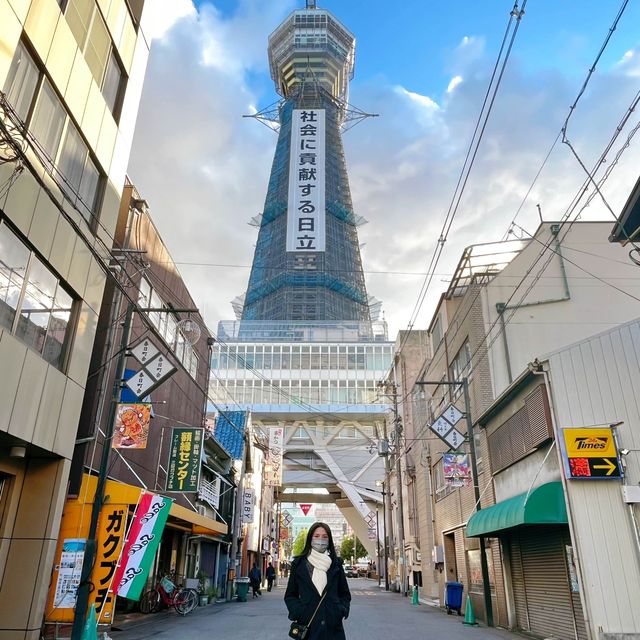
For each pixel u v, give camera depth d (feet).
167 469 54.60
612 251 56.54
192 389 70.54
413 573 95.96
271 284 317.22
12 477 34.32
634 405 33.99
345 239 339.36
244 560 111.55
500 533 43.75
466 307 61.31
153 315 55.77
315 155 254.06
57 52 35.42
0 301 29.71
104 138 42.52
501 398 44.65
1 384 29.14
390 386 126.62
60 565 35.22
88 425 41.60
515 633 40.86
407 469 102.73
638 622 29.71
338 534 459.73
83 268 39.01
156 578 57.72
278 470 163.53
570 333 54.39
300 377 208.64
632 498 31.40
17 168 26.53
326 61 437.99
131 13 47.78
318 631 13.78
